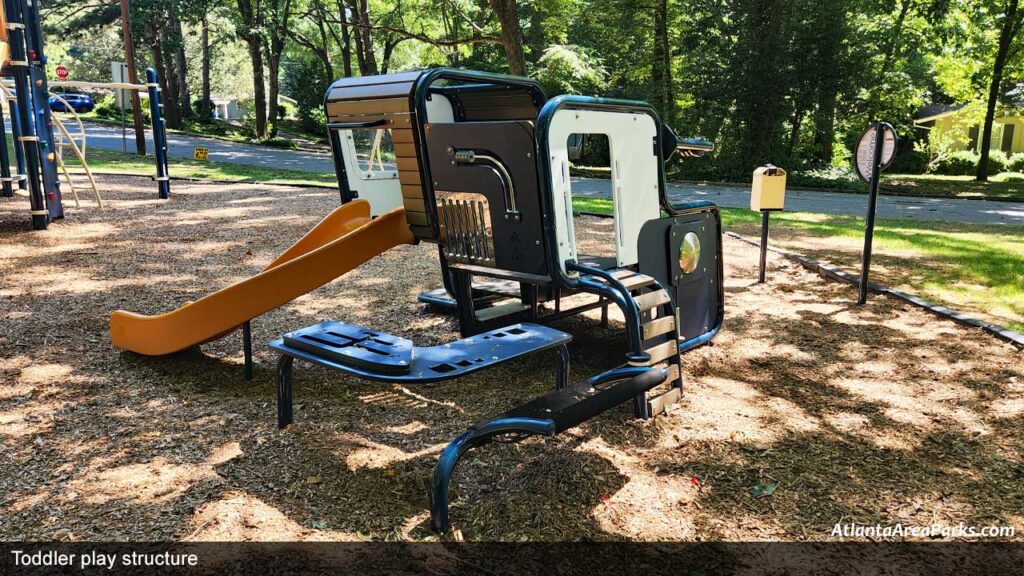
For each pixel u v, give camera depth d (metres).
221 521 2.53
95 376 4.00
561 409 2.48
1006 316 5.29
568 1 28.38
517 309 4.54
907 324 5.10
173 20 35.81
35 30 8.69
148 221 9.29
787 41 23.59
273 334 4.85
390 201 5.41
